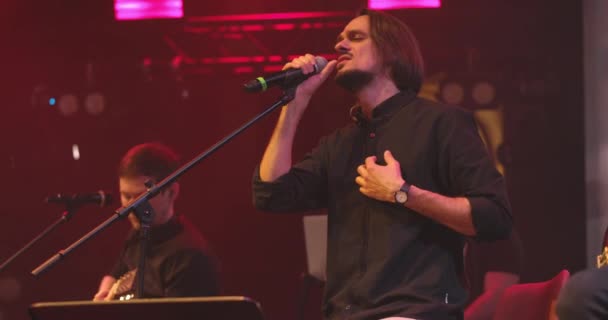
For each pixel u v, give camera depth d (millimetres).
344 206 3355
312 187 3520
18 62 9516
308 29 8812
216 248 9750
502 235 3100
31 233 9492
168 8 8922
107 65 9445
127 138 9609
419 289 3102
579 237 8609
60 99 9547
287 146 3510
